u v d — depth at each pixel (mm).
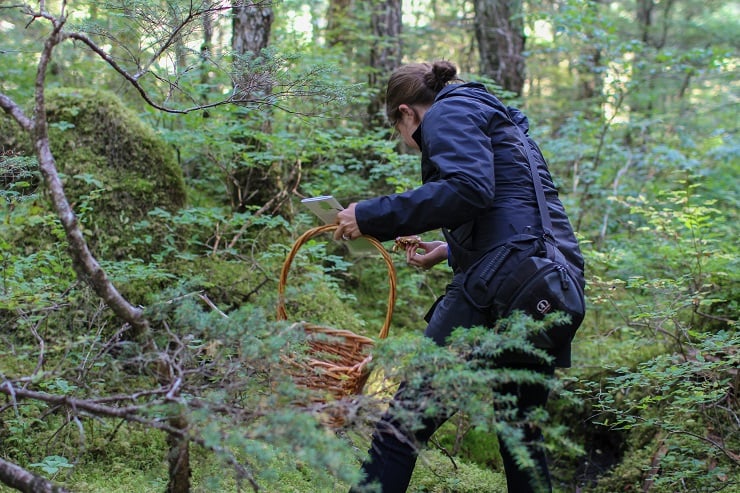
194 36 2312
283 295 1790
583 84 8461
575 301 1875
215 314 1611
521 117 2223
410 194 1846
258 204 3930
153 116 4043
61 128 3240
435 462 2846
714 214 5102
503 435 1339
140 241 3213
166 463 2412
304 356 1762
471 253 1954
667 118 7309
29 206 2848
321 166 4410
